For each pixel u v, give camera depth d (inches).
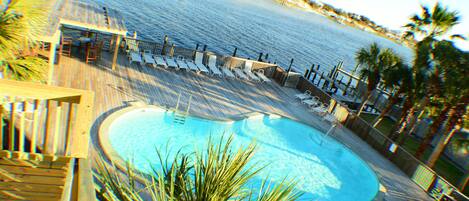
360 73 810.2
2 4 224.1
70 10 519.8
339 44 3078.2
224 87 656.4
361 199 455.5
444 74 642.2
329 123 639.8
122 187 146.3
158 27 1386.6
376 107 978.7
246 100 628.1
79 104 175.9
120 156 350.3
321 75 1013.2
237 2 3853.3
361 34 5866.1
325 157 534.3
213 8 2628.0
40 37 336.8
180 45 1217.4
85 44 590.9
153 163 389.1
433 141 848.9
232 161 139.6
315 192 438.6
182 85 601.0
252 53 1501.0
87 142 180.7
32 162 197.8
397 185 490.3
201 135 480.1
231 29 1935.3
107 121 409.7
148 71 611.8
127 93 502.3
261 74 763.4
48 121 189.6
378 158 560.1
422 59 685.3
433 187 487.2
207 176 134.9
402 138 754.2
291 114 627.8
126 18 1368.1
